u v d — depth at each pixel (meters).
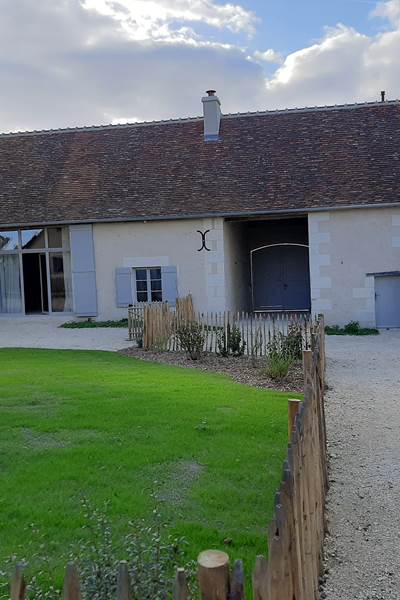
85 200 20.20
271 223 24.45
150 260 19.62
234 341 12.65
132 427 6.64
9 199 20.83
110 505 4.59
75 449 5.85
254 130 21.59
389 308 18.55
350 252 18.56
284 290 24.56
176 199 19.59
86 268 20.02
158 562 2.94
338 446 6.59
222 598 2.12
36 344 15.66
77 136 23.06
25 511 4.50
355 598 3.65
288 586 2.64
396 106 21.22
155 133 22.36
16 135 23.66
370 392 9.31
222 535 4.20
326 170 19.44
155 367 11.24
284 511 2.63
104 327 18.97
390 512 4.86
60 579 3.57
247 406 7.77
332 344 15.53
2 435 6.33
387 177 18.77
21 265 20.86
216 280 19.27
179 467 5.48
